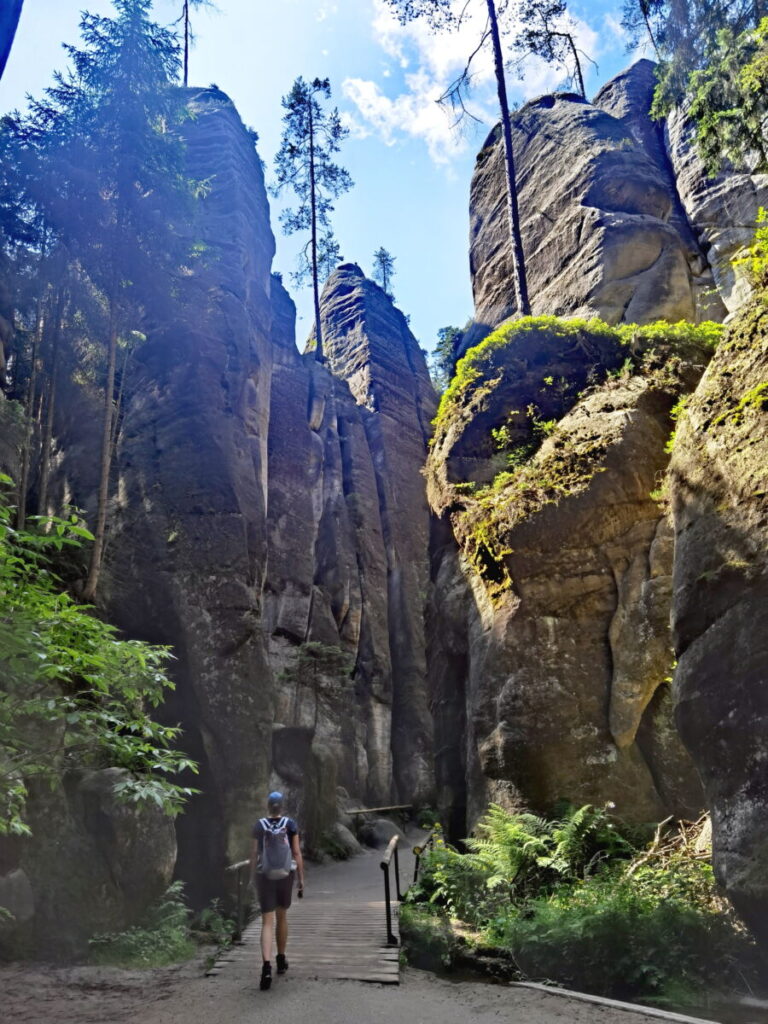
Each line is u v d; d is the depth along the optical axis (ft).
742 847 24.45
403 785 108.58
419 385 171.01
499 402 53.01
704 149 45.85
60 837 32.22
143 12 53.16
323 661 99.09
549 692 39.06
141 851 33.86
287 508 116.67
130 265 53.93
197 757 47.11
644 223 69.10
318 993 21.75
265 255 94.17
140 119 52.75
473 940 29.58
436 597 53.62
